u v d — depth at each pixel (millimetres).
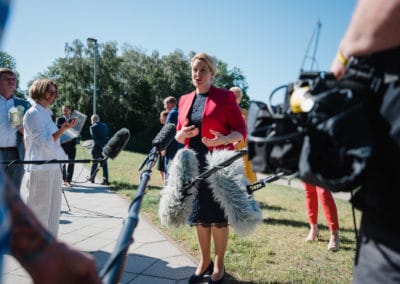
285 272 3627
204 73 3297
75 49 54031
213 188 3072
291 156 1112
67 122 3701
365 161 1021
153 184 9609
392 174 1105
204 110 3246
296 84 1230
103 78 54062
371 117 1130
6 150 4395
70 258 755
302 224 5715
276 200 8344
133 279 3457
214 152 3088
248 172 5145
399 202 1108
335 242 4402
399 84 1087
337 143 1028
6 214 642
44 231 760
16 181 4473
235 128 3221
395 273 1141
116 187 9273
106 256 4098
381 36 1053
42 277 726
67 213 6203
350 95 1094
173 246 4395
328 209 4398
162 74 56844
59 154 3762
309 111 1079
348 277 3545
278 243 4637
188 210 3186
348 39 1166
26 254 723
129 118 56188
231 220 3070
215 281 3277
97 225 5414
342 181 1036
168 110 8656
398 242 1133
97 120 10047
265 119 1200
